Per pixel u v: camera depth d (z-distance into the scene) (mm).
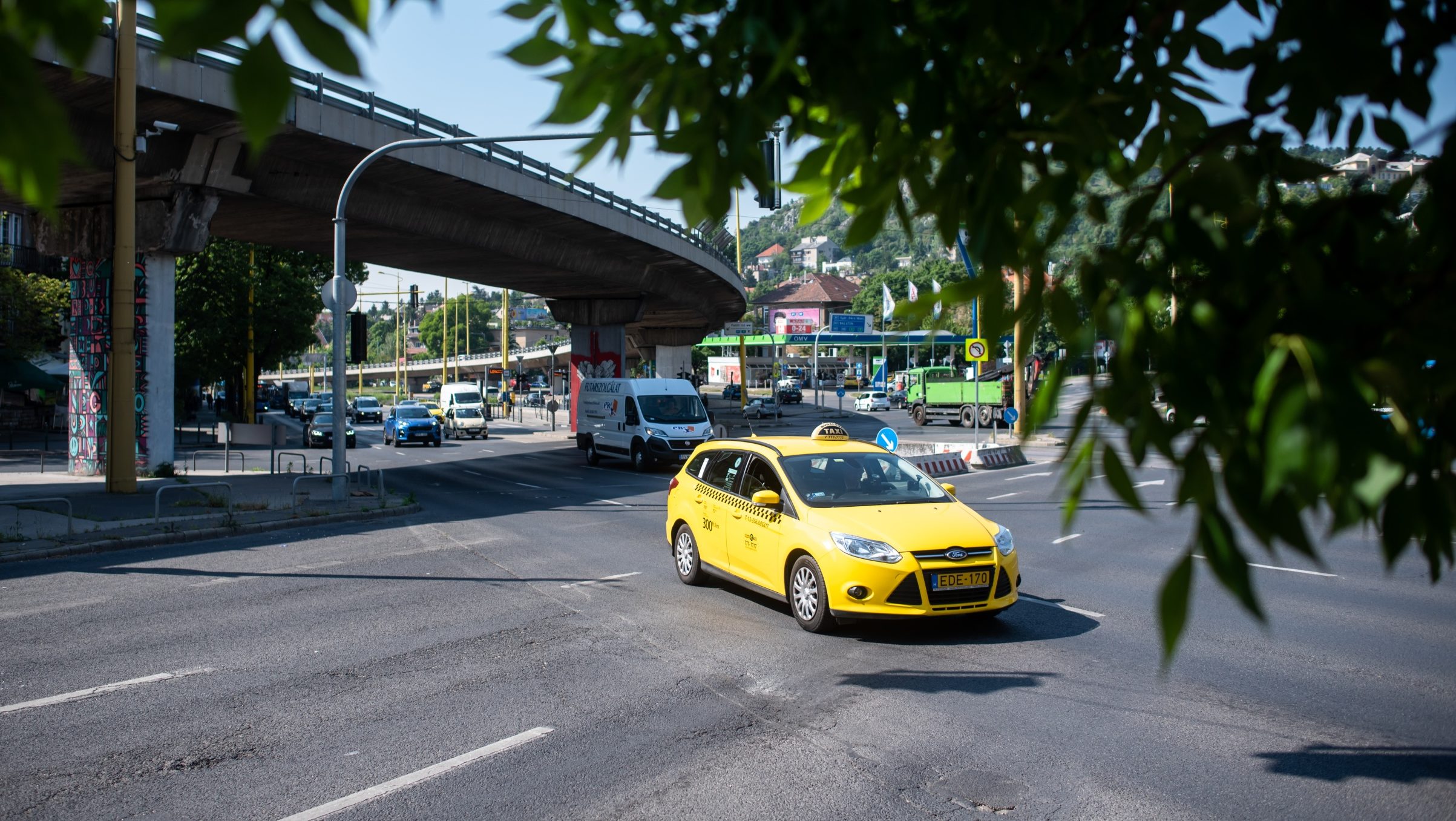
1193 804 5047
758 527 9875
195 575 12344
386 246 31516
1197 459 1529
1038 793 5223
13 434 49000
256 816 5043
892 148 2016
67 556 13938
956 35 1901
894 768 5605
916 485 10125
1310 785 5270
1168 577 1528
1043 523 16297
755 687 7254
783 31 1712
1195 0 1885
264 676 7660
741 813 5016
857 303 142000
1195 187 1674
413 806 5148
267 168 23156
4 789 5426
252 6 1303
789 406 88500
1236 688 7051
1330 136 1820
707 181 1807
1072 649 8234
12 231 45469
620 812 5047
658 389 31297
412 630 9195
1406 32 1637
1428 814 4895
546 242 35375
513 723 6480
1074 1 1949
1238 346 1529
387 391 186000
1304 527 1423
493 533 16250
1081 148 1977
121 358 21078
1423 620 9078
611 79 1737
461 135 25734
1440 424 1458
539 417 81562
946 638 8680
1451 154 1575
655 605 10203
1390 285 1587
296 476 27516
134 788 5422
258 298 49094
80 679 7621
